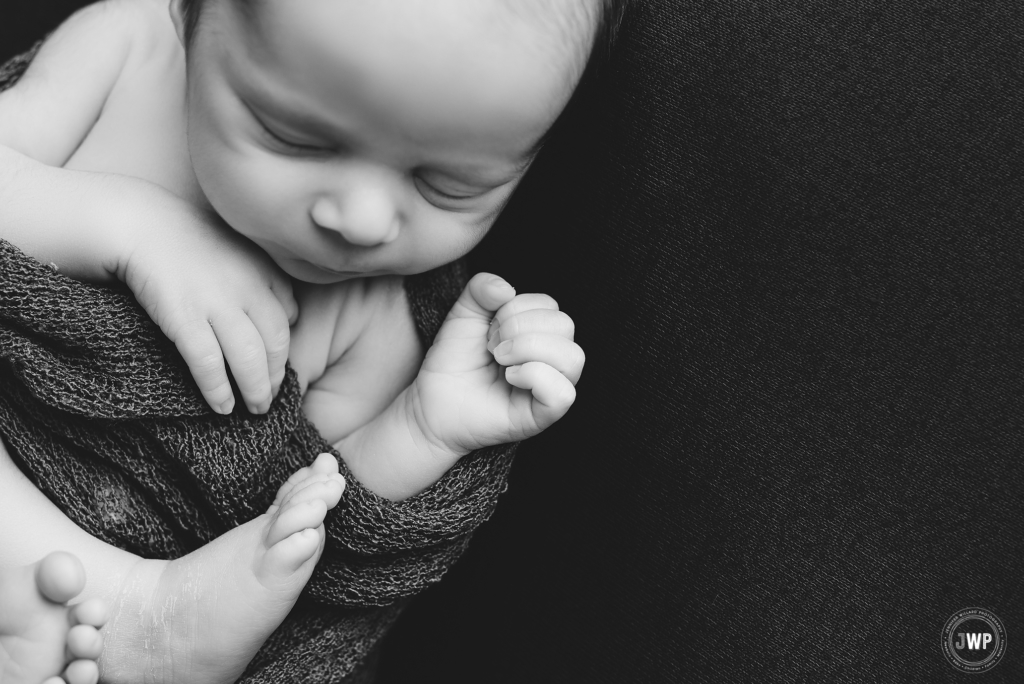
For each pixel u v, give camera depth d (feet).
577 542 1.86
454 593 1.94
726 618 1.80
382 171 1.57
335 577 1.79
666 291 1.81
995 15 1.76
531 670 1.88
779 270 1.78
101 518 1.73
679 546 1.82
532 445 1.89
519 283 1.88
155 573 1.70
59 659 1.64
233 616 1.68
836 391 1.77
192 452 1.73
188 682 1.70
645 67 1.81
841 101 1.77
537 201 1.86
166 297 1.68
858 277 1.77
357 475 1.81
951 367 1.75
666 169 1.81
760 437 1.79
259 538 1.69
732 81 1.79
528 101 1.54
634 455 1.83
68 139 1.82
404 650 1.98
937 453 1.76
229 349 1.69
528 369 1.74
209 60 1.56
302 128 1.54
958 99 1.76
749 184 1.78
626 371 1.83
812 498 1.78
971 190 1.75
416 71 1.50
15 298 1.68
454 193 1.60
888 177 1.76
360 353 1.86
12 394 1.72
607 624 1.85
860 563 1.77
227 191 1.60
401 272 1.67
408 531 1.77
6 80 1.87
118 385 1.70
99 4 1.88
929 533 1.76
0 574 1.63
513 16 1.51
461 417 1.78
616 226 1.83
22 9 2.19
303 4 1.49
